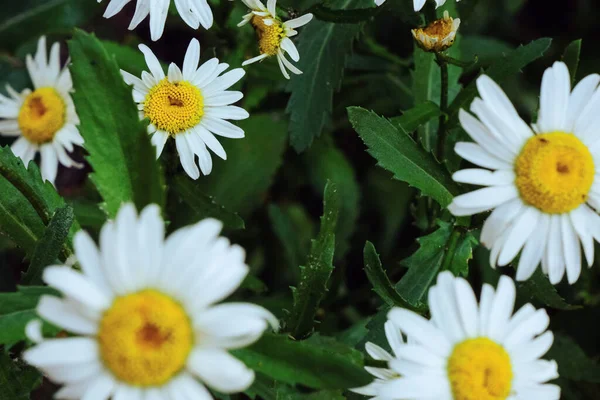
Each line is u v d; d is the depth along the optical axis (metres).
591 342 0.73
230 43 0.71
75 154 0.77
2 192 0.63
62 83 0.70
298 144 0.71
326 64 0.71
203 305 0.57
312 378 0.59
